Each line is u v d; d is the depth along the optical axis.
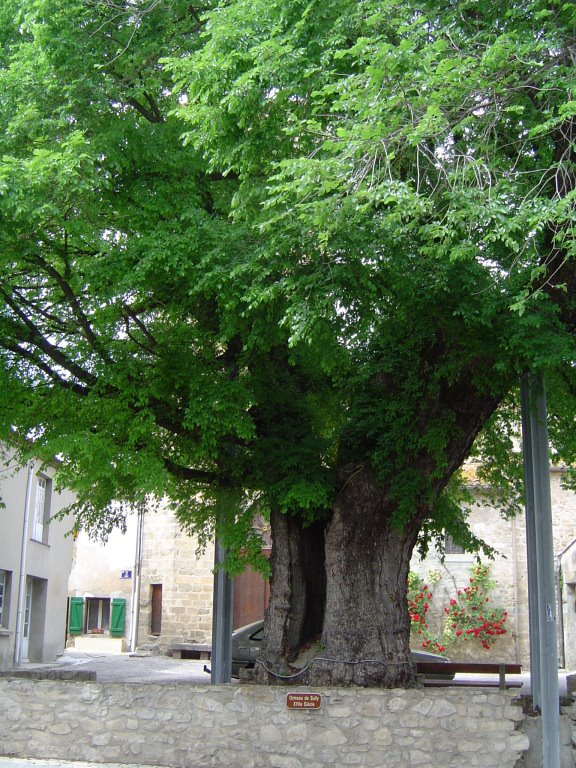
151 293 11.31
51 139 10.45
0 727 10.67
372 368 11.66
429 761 9.88
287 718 10.13
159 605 27.81
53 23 10.88
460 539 14.53
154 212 10.62
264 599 26.33
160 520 27.61
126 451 10.55
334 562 11.31
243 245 10.01
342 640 11.04
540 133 9.68
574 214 8.10
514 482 15.34
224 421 10.74
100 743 10.42
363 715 10.05
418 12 10.36
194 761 10.20
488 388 10.80
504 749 9.83
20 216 9.72
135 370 11.24
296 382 12.83
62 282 11.02
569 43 9.66
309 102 9.91
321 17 10.08
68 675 11.50
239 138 9.81
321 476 11.52
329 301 9.20
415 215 8.73
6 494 20.22
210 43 9.68
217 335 11.19
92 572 28.83
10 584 20.52
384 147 8.77
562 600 23.67
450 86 8.98
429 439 10.94
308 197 9.23
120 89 11.40
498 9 10.30
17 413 11.35
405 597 11.47
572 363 10.87
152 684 10.51
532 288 9.48
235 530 11.76
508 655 23.97
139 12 11.24
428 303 9.87
